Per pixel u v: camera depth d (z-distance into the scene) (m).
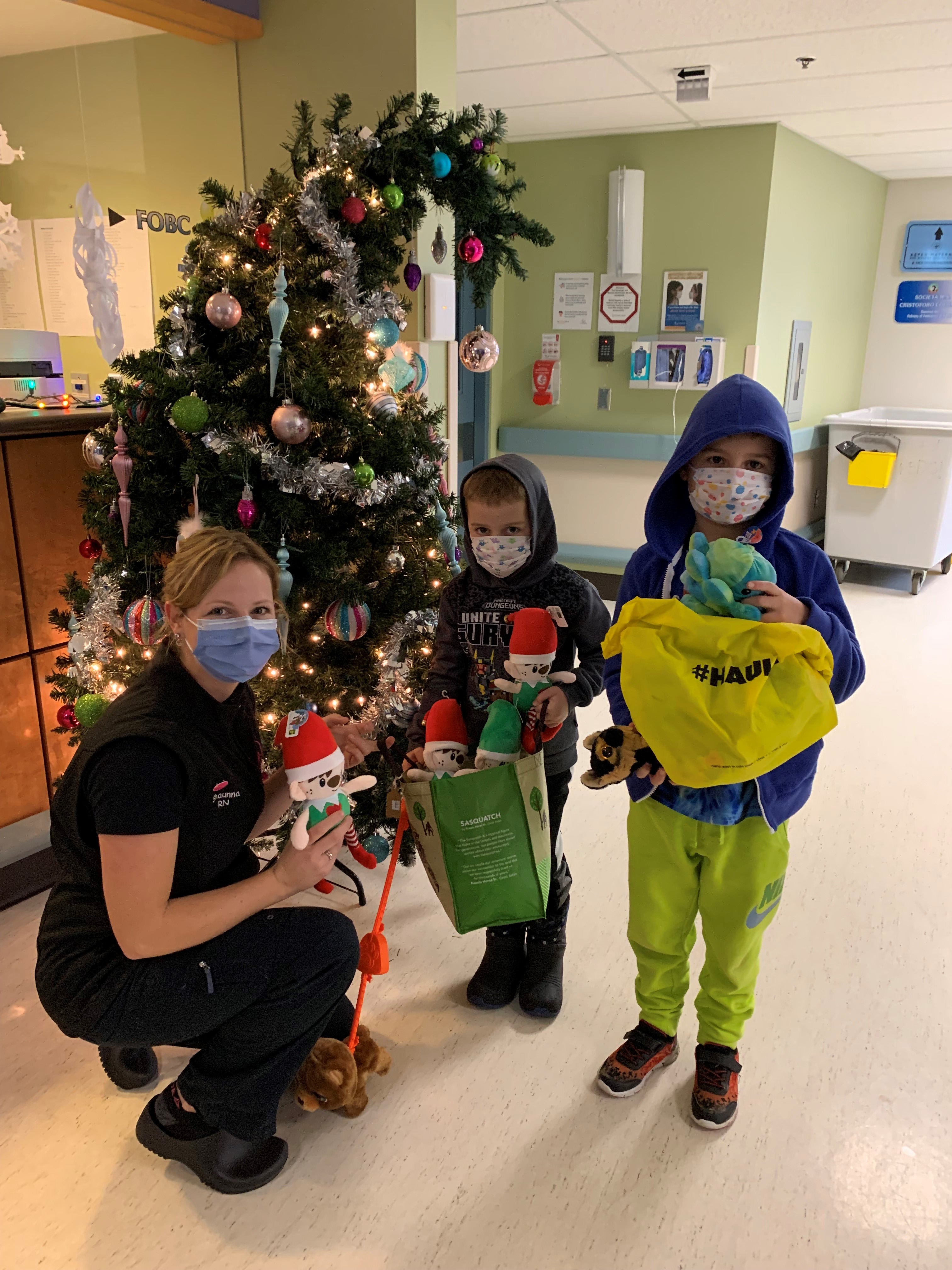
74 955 1.23
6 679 2.14
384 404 1.85
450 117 1.91
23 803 2.22
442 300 2.58
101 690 1.93
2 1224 1.31
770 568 1.23
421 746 1.60
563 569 1.61
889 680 3.62
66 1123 1.49
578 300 4.49
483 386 4.69
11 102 3.05
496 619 1.57
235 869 1.35
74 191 3.04
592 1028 1.71
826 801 2.64
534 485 1.49
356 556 1.89
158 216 2.89
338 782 1.29
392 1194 1.36
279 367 1.74
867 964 1.90
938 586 5.14
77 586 2.02
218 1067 1.31
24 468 2.10
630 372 4.45
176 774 1.16
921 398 5.80
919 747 3.02
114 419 1.85
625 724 1.38
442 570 2.05
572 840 2.43
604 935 2.00
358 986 1.82
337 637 1.87
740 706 1.17
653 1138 1.46
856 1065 1.62
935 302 5.59
